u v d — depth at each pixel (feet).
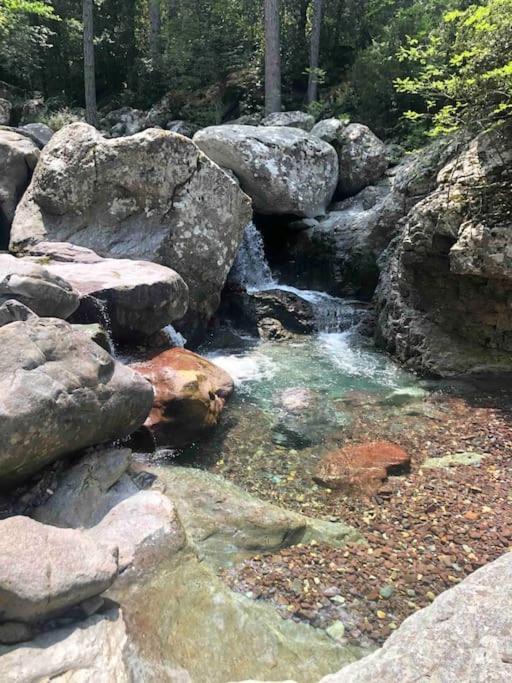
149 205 21.06
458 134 22.52
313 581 9.16
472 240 17.13
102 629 6.88
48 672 5.98
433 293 20.29
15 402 8.44
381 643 7.95
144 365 14.92
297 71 49.90
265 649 7.60
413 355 20.01
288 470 13.03
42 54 54.60
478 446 14.07
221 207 21.97
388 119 39.17
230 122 46.96
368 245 26.81
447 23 30.40
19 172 24.91
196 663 7.14
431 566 9.68
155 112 49.62
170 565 8.77
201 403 13.80
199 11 50.83
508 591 6.30
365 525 10.94
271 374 19.25
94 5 55.93
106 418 10.18
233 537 9.95
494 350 18.74
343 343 23.32
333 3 48.29
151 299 16.15
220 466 13.10
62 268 17.17
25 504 9.10
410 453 13.84
